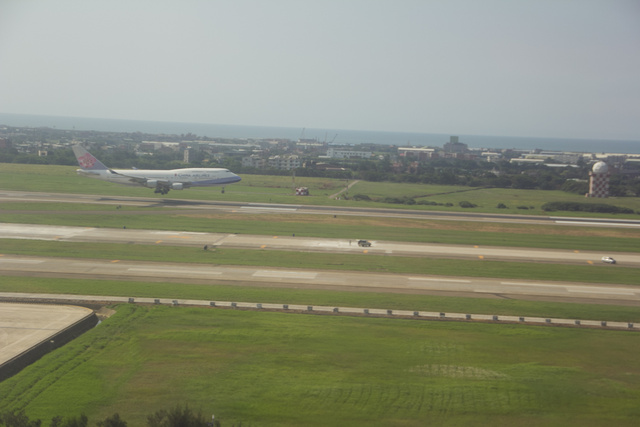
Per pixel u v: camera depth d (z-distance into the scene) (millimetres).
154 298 63625
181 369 46125
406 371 47000
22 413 38188
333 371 46500
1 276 70000
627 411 41500
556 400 42844
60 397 41156
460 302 65875
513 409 41375
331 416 39594
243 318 58000
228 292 66688
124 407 40031
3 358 46062
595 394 43969
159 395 41844
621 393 44219
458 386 44500
